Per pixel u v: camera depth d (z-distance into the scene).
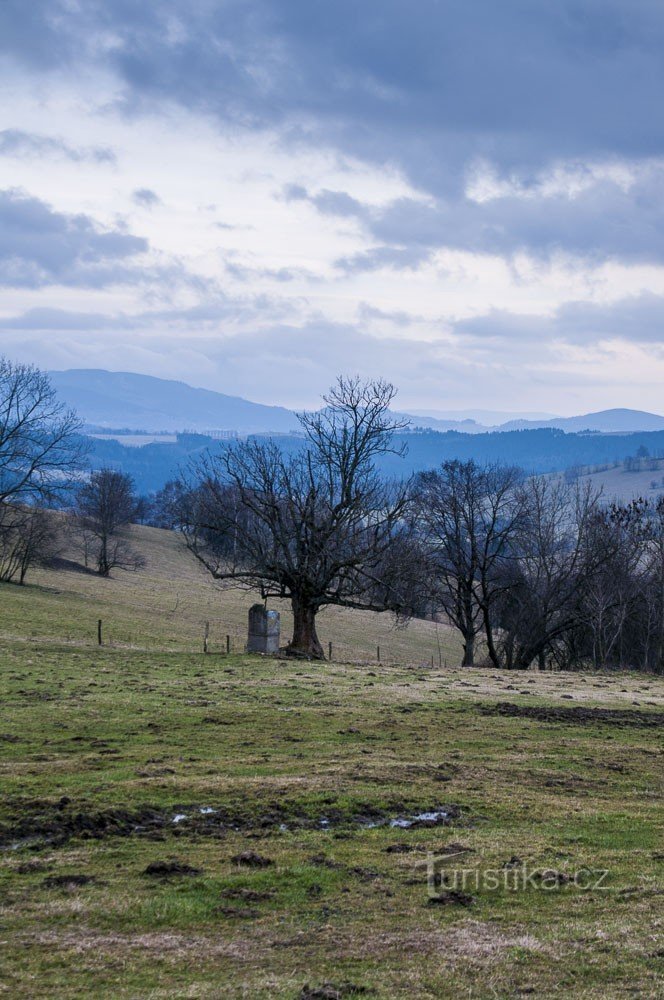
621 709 34.62
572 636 70.94
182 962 10.87
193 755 22.36
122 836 15.73
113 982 10.23
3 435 82.50
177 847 15.21
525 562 65.81
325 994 9.92
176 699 31.23
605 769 23.12
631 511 65.56
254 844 15.53
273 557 50.44
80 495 116.19
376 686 37.59
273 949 11.36
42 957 10.85
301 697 33.28
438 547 61.94
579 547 64.50
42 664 39.34
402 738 26.06
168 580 120.25
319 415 51.53
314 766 21.44
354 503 50.41
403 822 17.28
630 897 13.61
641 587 66.50
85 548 120.75
